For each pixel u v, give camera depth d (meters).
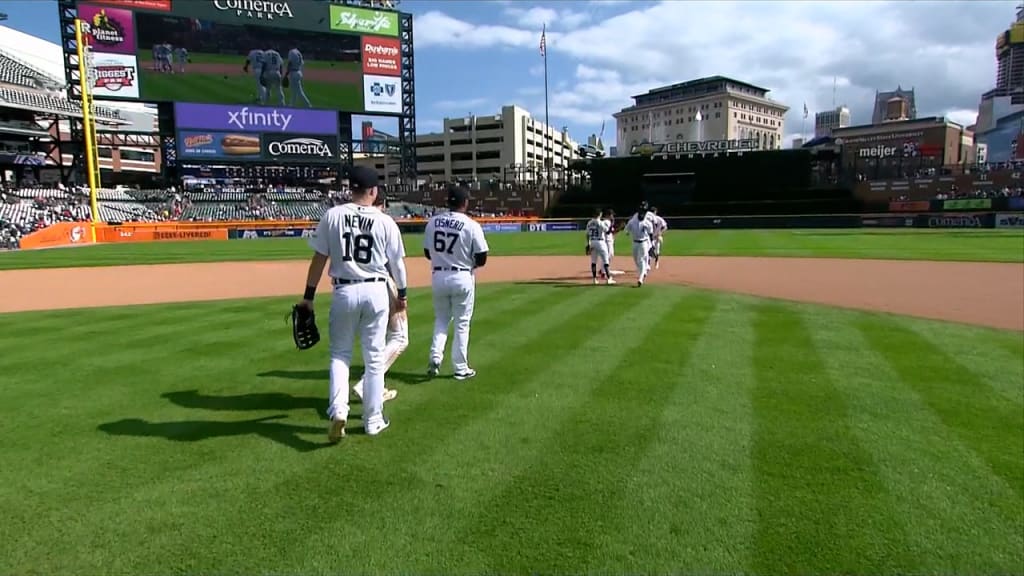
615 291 13.21
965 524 3.26
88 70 45.47
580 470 3.93
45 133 52.84
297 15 50.38
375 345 4.55
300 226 48.00
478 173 114.44
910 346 7.52
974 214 43.72
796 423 4.75
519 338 8.01
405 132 59.44
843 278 15.80
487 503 3.51
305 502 3.53
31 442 4.45
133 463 4.08
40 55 72.44
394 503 3.51
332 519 3.34
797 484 3.72
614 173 55.25
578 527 3.25
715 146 54.03
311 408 5.25
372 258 4.43
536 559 2.97
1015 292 12.92
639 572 2.87
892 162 63.16
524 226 53.38
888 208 49.34
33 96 49.28
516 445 4.36
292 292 14.52
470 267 6.05
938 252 23.55
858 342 7.75
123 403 5.38
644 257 14.12
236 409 5.21
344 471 3.94
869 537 3.15
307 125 51.56
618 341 7.77
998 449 4.24
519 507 3.46
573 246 31.98
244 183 62.47
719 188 52.66
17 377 6.27
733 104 127.62
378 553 3.02
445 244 5.96
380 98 53.84
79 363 6.87
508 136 112.12
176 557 2.99
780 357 6.91
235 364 6.80
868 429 4.62
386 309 4.57
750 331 8.47
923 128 102.31
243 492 3.65
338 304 4.38
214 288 15.50
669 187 53.78
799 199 50.66
